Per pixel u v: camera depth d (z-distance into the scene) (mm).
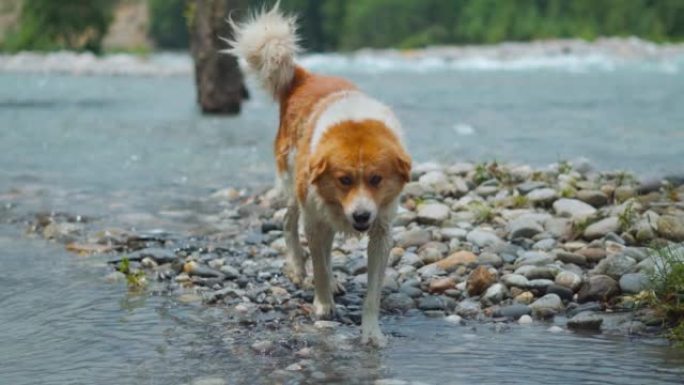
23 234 13055
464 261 10852
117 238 12531
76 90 35031
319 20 72562
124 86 37125
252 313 9641
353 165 8664
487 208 12859
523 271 10266
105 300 10078
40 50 56000
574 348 8500
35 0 56469
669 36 60594
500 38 61344
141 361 8250
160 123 24172
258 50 11000
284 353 8461
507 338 8844
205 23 25281
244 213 13945
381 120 9141
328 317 9531
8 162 18453
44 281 10781
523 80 34906
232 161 18391
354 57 52875
